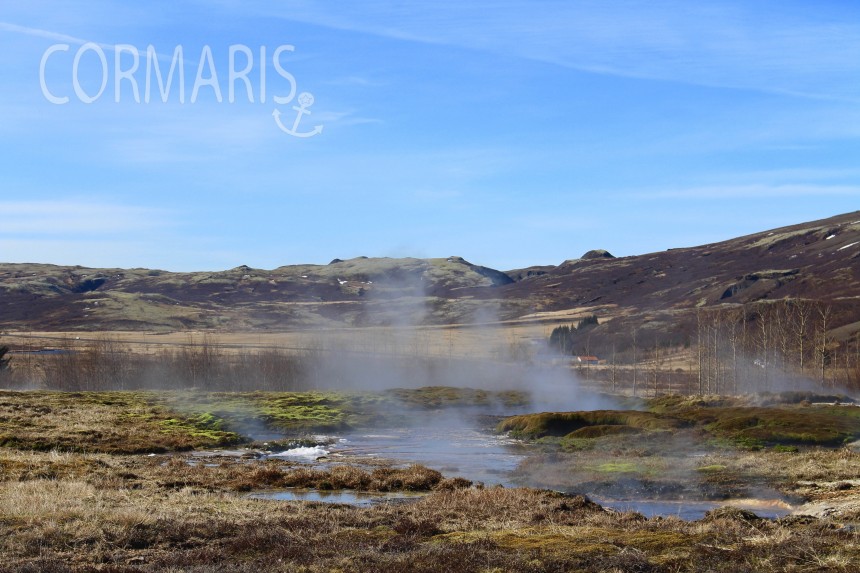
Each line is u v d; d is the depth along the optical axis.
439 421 65.88
